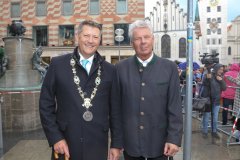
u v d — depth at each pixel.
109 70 3.15
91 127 3.00
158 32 47.69
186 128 4.39
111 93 3.17
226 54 71.31
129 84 3.23
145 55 3.22
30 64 9.57
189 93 4.37
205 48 71.00
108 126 3.15
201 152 6.37
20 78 9.17
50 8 31.28
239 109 6.92
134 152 3.21
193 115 10.84
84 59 3.07
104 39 30.78
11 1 31.52
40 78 9.69
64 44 31.33
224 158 5.97
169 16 47.28
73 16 31.06
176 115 3.16
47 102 3.04
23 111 8.26
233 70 8.86
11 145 6.83
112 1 30.53
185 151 4.42
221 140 7.36
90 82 3.03
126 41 30.80
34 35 31.67
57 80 3.03
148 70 3.23
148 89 3.19
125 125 3.26
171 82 3.23
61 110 3.04
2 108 8.27
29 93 8.38
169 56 47.22
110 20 30.69
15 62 9.23
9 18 31.59
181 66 15.23
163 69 3.24
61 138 2.97
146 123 3.19
